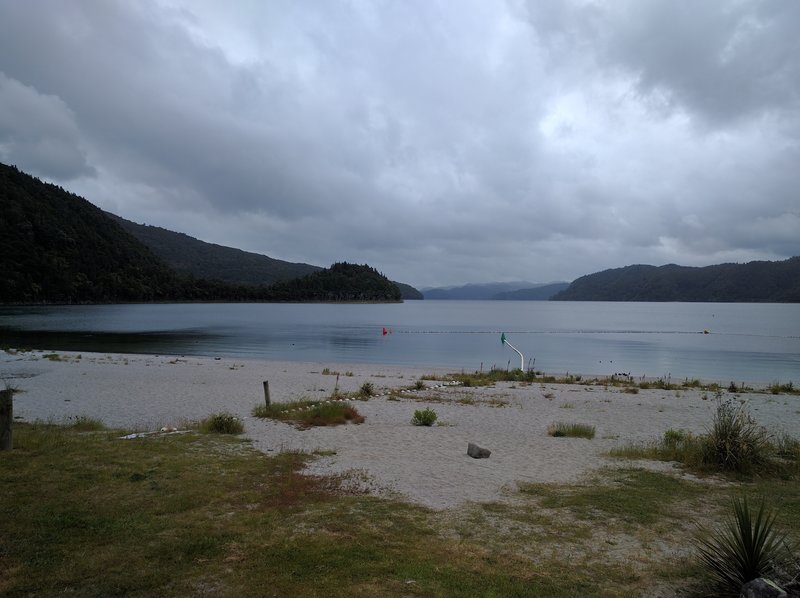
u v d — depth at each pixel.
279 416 14.11
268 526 5.87
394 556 5.12
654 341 60.62
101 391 19.19
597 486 8.02
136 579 4.46
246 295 198.88
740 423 10.10
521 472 8.91
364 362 37.53
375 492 7.49
